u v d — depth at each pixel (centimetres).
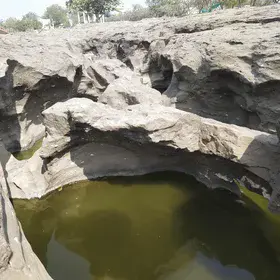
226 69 1302
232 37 1388
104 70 1966
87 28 3269
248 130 905
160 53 1911
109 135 1013
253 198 1020
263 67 1168
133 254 810
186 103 1633
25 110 1557
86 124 980
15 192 1043
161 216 957
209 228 898
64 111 1007
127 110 1041
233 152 868
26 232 897
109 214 972
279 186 793
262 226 898
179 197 1049
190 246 836
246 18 1755
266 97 1205
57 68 1602
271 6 1895
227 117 1468
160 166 1179
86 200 1043
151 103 1154
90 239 865
